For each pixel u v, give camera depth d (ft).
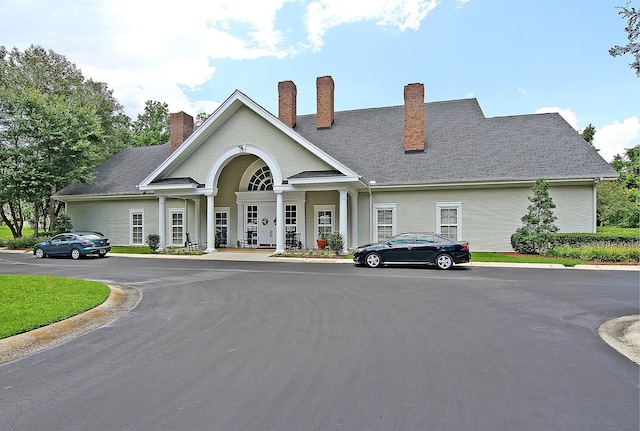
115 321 22.59
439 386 13.33
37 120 77.46
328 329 20.36
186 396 12.69
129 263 53.88
